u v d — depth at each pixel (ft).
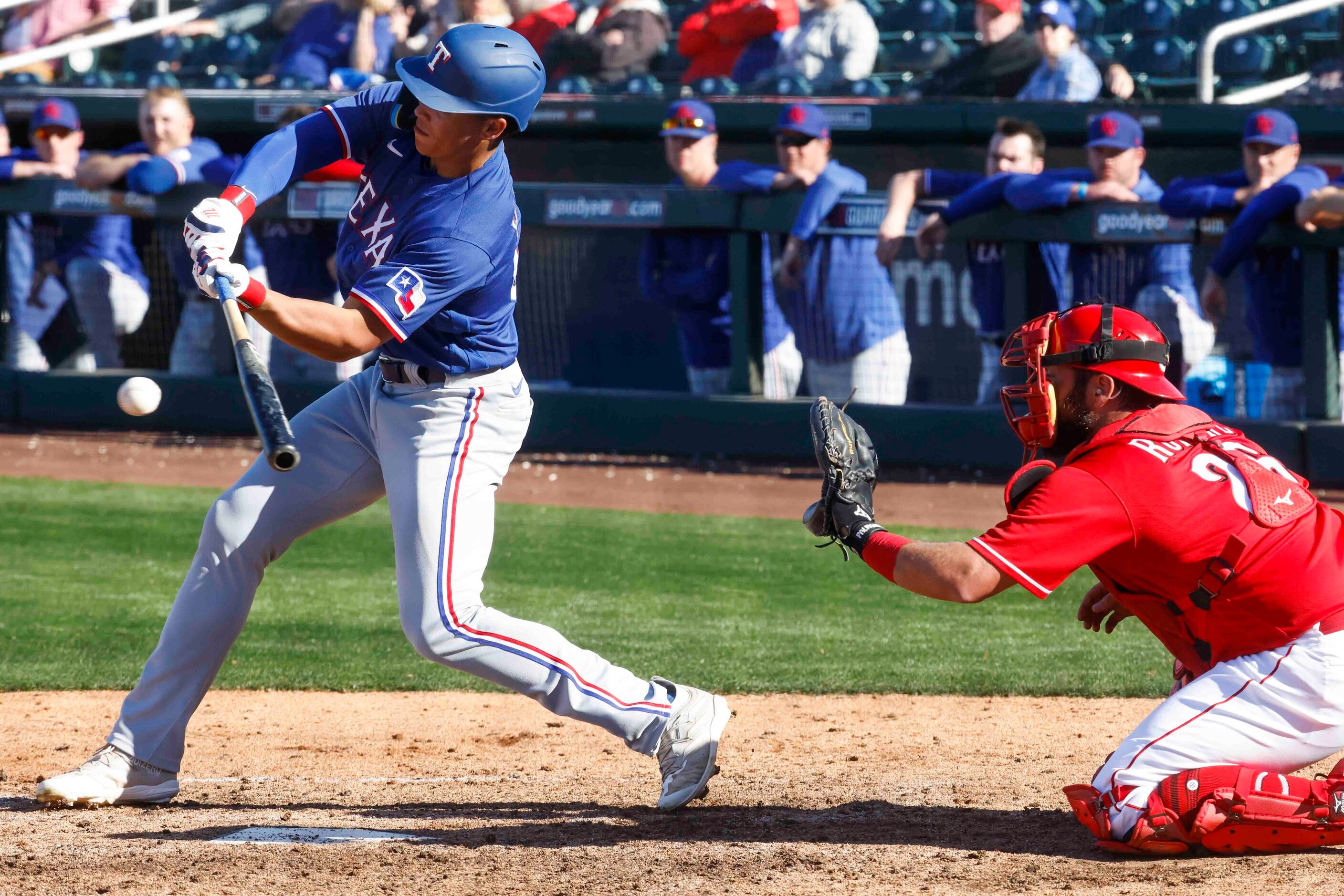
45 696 62.69
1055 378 35.73
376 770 49.70
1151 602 35.37
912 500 126.21
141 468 141.28
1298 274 129.39
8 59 182.80
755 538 111.04
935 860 35.63
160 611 81.46
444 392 39.40
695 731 40.91
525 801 43.91
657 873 34.76
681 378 169.37
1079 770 48.62
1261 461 34.55
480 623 39.22
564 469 146.92
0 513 114.83
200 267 35.70
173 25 188.85
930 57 163.12
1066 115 146.00
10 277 170.30
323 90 165.58
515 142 173.37
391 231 37.99
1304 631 33.96
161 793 42.78
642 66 171.42
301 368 163.43
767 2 164.55
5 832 38.88
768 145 164.45
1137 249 133.80
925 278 153.99
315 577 93.50
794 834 38.91
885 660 71.56
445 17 175.01
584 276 171.01
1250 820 33.78
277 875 34.71
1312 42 153.58
